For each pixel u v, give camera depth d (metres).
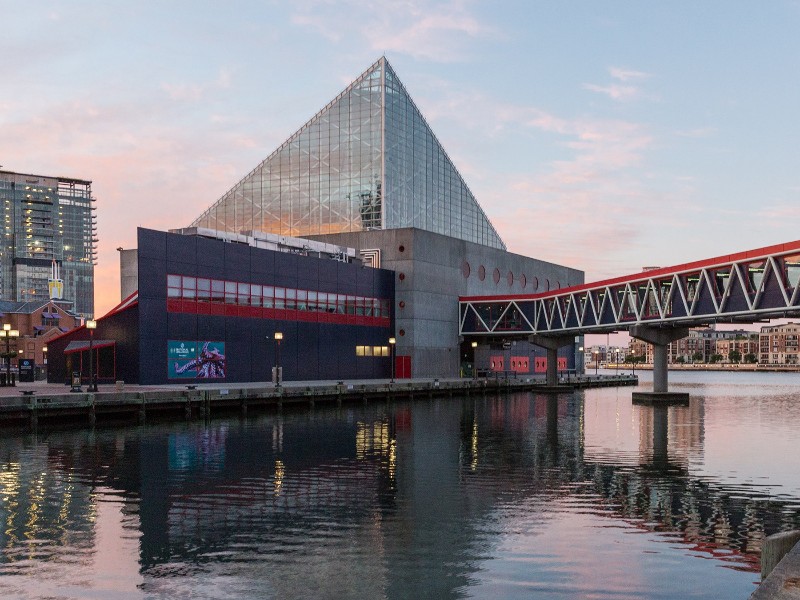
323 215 122.56
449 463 35.56
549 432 49.84
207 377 75.00
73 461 35.41
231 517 24.14
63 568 18.98
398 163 123.25
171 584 17.78
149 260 69.69
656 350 84.94
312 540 21.42
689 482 30.75
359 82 123.12
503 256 124.44
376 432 48.88
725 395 106.94
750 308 61.72
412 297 101.81
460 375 111.75
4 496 27.42
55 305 152.75
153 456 37.09
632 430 51.56
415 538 21.62
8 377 67.50
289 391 66.69
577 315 91.25
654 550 20.48
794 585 12.01
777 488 29.44
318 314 89.44
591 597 16.98
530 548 20.66
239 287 79.00
